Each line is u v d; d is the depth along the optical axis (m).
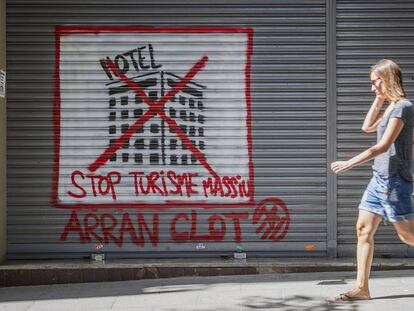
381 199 5.78
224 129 7.49
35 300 6.55
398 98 5.74
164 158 7.52
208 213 7.51
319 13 7.46
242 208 7.50
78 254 7.54
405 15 7.45
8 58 7.45
